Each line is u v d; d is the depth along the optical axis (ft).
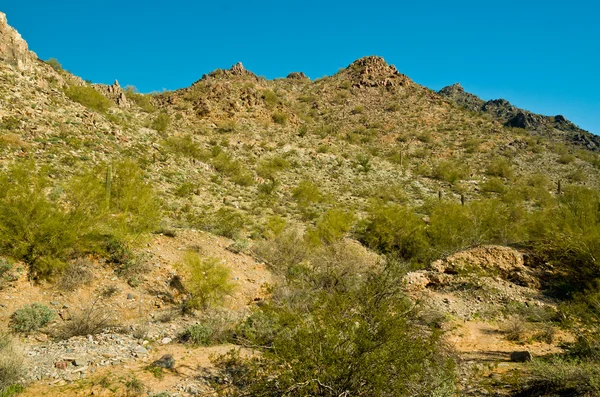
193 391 19.56
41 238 32.58
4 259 31.27
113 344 25.52
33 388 18.83
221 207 81.92
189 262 36.01
